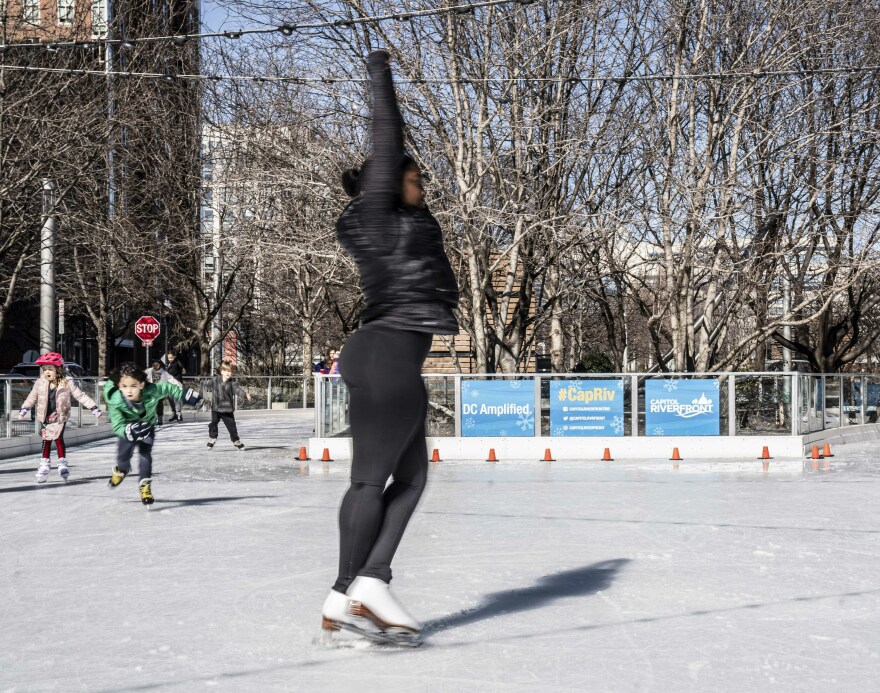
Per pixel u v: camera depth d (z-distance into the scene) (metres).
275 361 66.00
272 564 7.27
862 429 25.00
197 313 42.25
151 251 35.75
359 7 19.52
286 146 20.89
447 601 5.85
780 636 4.98
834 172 22.73
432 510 10.53
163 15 26.12
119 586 6.48
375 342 4.70
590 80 20.44
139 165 34.53
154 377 31.62
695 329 24.20
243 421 36.91
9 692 4.14
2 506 11.06
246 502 11.38
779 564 7.10
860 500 11.38
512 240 22.92
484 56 19.77
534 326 26.36
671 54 21.12
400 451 4.72
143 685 4.20
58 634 5.18
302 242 20.73
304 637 5.01
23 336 54.41
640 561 7.26
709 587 6.26
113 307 45.19
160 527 9.30
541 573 6.79
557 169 21.45
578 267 24.91
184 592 6.26
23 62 24.44
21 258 28.08
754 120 22.08
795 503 11.09
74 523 9.61
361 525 4.70
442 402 19.27
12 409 19.44
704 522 9.48
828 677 4.26
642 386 19.25
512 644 4.82
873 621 5.32
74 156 25.86
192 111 30.75
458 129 19.92
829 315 28.11
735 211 21.31
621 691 4.06
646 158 21.58
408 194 4.83
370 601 4.70
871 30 21.98
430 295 4.75
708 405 19.23
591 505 10.96
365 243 4.75
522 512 10.34
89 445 22.97
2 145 24.53
